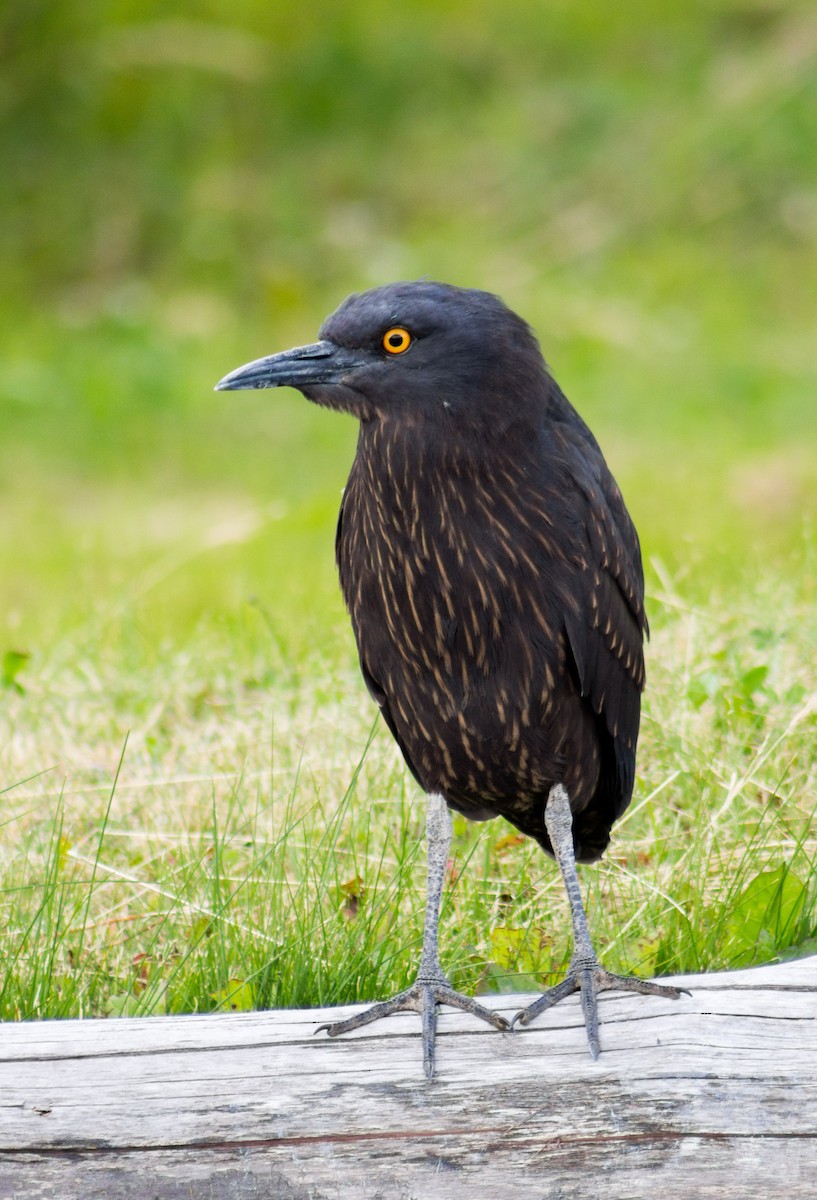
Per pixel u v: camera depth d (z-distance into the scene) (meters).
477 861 9.05
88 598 14.65
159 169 31.53
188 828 9.60
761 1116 5.86
